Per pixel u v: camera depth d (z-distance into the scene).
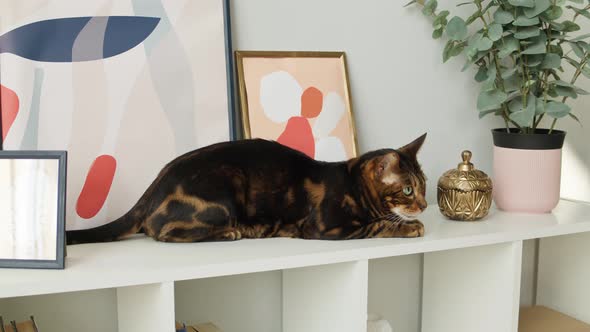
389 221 1.18
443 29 1.48
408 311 1.63
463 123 1.61
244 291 1.39
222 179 1.11
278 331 1.44
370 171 1.14
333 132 1.39
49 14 1.14
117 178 1.20
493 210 1.47
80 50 1.17
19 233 0.95
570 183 1.81
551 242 1.68
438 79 1.56
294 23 1.37
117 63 1.19
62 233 0.95
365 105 1.47
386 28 1.47
